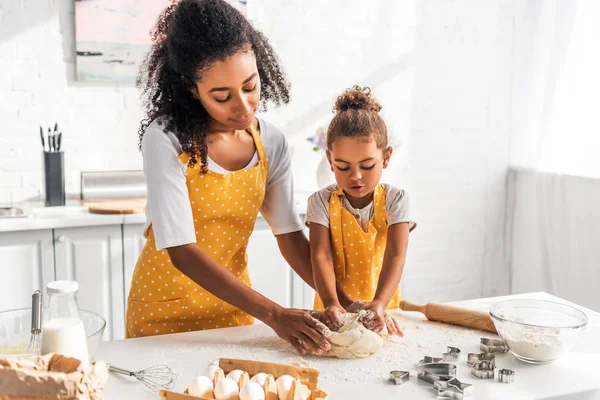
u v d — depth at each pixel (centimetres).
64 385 83
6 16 276
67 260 253
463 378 110
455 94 363
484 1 361
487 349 123
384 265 153
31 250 247
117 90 297
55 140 282
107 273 260
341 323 128
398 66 348
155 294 150
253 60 129
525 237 366
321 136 294
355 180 148
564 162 331
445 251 372
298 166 334
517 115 367
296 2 323
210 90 126
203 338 132
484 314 137
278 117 327
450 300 377
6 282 244
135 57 296
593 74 311
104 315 262
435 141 362
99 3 286
